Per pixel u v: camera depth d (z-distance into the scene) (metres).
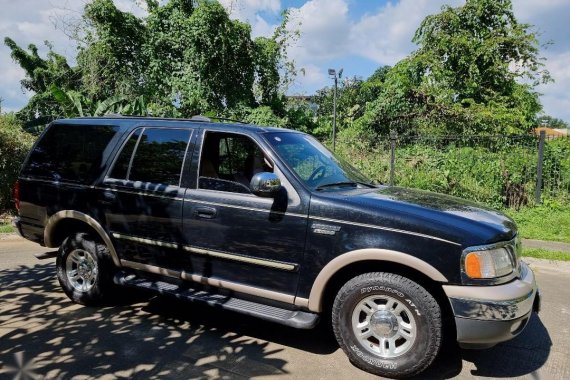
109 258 4.46
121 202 4.25
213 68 15.94
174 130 4.20
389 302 3.25
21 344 3.69
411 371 3.17
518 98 14.97
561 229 8.41
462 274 3.02
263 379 3.21
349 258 3.28
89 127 4.69
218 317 4.38
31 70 24.55
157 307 4.61
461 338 3.04
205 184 3.91
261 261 3.61
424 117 14.48
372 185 4.28
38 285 5.25
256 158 3.84
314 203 3.45
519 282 3.19
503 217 3.64
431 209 3.35
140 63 16.22
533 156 10.15
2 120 10.35
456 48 14.77
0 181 9.74
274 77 17.62
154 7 16.14
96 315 4.36
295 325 3.43
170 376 3.21
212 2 15.38
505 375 3.36
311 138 4.63
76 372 3.23
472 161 10.52
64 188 4.58
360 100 27.08
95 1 15.30
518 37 14.50
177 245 3.98
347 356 3.46
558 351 3.75
